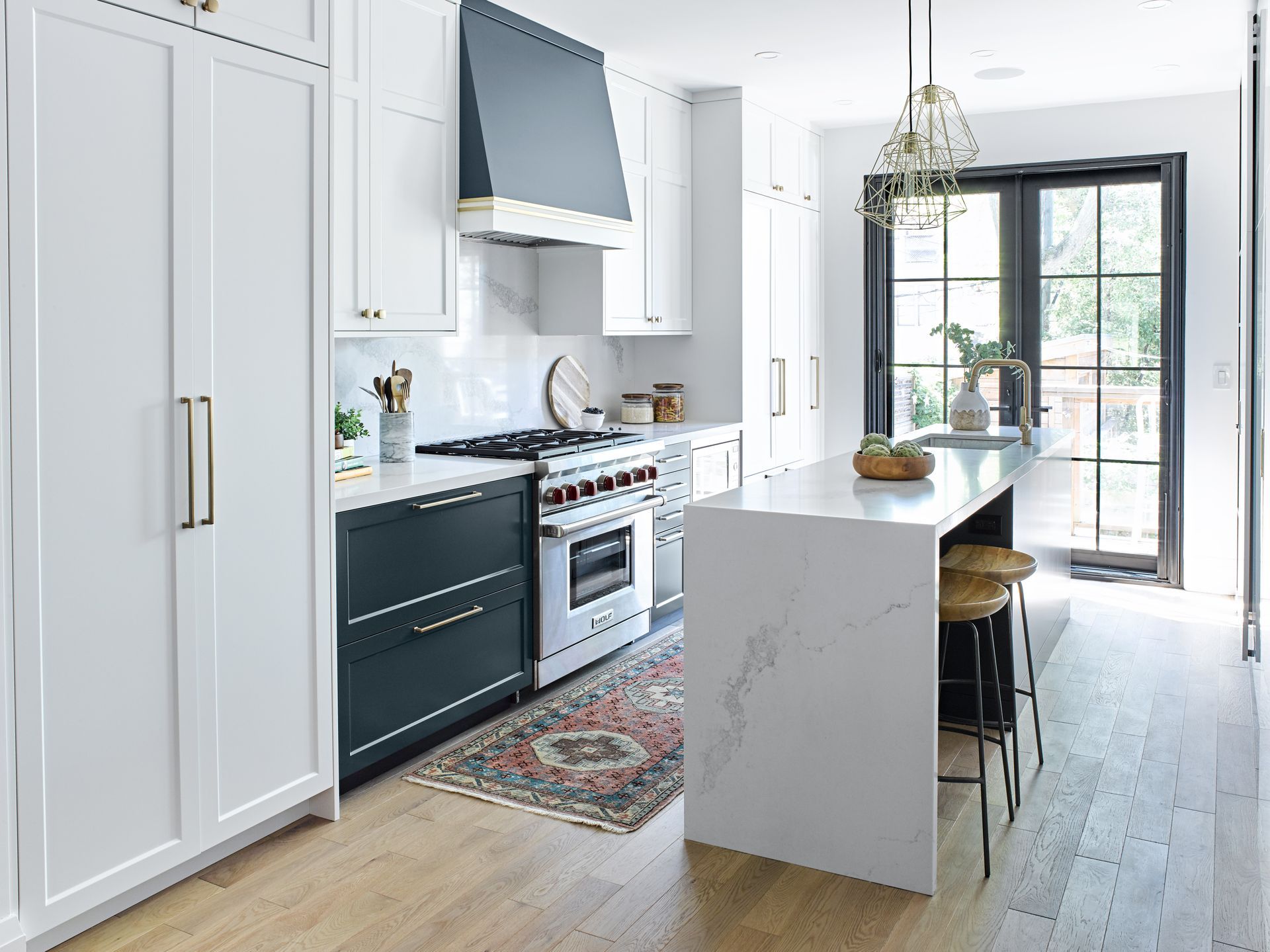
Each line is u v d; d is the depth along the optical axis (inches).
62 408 82.6
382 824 112.1
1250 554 167.3
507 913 94.2
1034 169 226.4
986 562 122.9
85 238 83.3
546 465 147.8
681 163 207.5
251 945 88.9
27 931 82.6
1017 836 108.2
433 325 143.6
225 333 95.5
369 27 130.8
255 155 97.3
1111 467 227.8
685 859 104.8
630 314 193.0
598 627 164.2
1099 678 159.8
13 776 81.0
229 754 99.2
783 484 122.5
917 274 242.4
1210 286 214.2
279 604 103.5
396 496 121.0
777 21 163.8
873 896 97.2
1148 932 90.0
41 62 79.4
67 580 83.9
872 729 99.2
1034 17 162.4
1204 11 161.0
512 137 151.6
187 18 89.8
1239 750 130.5
